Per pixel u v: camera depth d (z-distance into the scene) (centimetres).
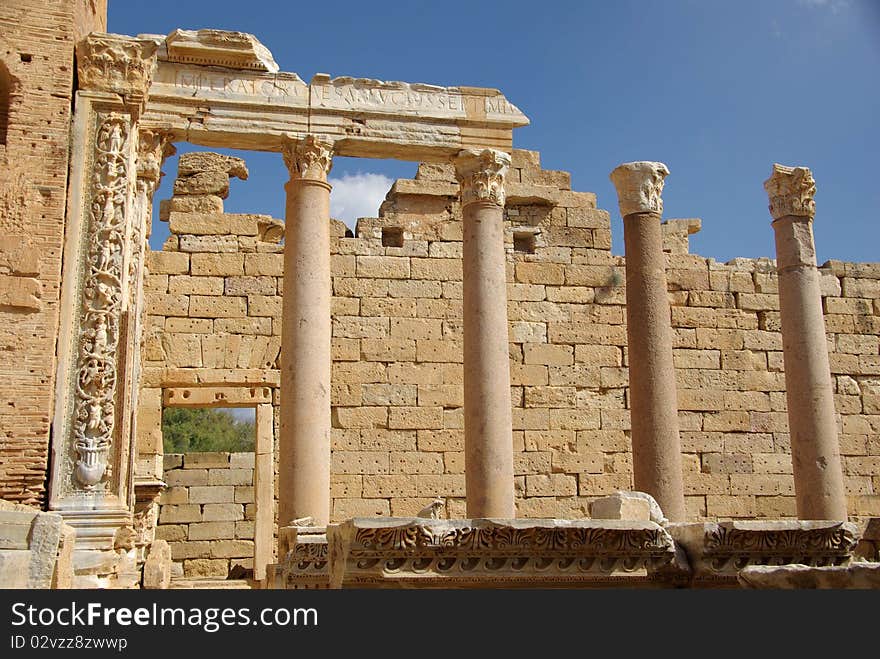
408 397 2288
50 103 1438
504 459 1786
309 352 1748
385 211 2383
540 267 2439
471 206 1909
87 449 1362
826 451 2022
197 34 1836
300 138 1847
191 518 2458
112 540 1339
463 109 1961
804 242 2125
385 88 1938
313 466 1703
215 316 2220
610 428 2402
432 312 2347
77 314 1406
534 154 2502
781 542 1148
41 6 1467
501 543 1066
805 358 2069
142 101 1516
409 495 2238
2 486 1305
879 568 902
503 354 1838
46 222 1398
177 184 2280
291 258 1803
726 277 2586
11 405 1333
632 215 1975
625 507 1214
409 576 1038
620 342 2455
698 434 2467
